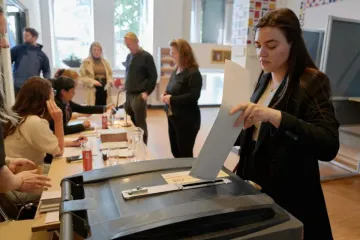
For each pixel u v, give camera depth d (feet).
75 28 21.01
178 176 2.60
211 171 2.26
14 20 14.10
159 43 21.93
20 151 5.42
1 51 10.64
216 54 22.36
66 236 1.76
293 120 2.60
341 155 12.65
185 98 8.34
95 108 10.15
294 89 3.07
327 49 9.48
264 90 3.68
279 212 2.12
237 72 2.29
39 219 3.62
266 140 3.24
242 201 2.11
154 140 14.42
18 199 5.11
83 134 7.35
